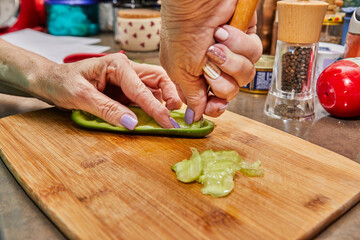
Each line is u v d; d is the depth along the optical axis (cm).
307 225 27
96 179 32
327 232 28
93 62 42
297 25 41
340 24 57
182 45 30
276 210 29
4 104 51
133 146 38
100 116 40
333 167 34
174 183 32
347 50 49
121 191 31
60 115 45
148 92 40
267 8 58
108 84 44
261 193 31
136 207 29
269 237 26
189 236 26
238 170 34
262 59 56
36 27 96
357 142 40
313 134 42
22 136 39
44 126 42
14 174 34
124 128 40
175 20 29
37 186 31
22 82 45
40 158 35
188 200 30
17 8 88
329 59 50
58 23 88
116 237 26
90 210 28
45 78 43
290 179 33
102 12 95
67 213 28
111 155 36
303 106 46
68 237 27
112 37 91
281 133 41
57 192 30
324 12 40
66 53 71
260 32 60
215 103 36
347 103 43
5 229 28
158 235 26
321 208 29
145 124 41
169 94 44
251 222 28
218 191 30
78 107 41
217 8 29
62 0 87
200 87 34
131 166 34
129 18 73
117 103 40
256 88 55
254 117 47
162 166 34
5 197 31
